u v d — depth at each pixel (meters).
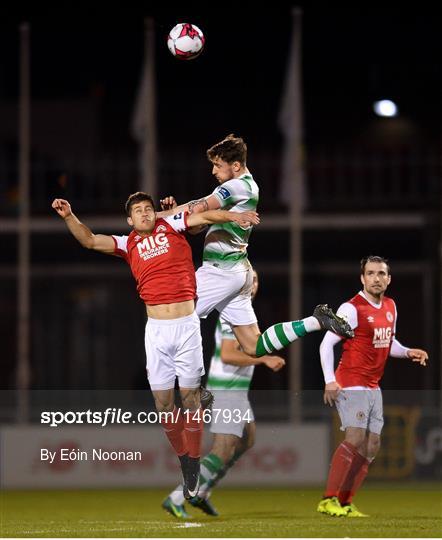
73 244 82.19
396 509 41.72
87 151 88.06
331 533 29.00
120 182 88.56
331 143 90.50
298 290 67.44
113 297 83.06
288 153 70.94
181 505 36.75
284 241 81.00
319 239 81.06
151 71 69.81
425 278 78.12
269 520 34.25
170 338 30.89
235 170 33.62
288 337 33.12
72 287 83.25
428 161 82.31
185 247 31.17
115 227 78.75
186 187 89.81
